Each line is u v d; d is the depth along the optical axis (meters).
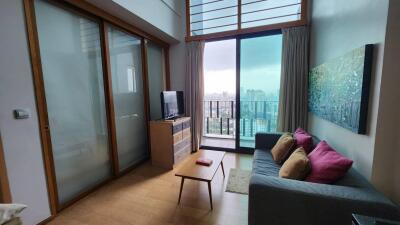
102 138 2.58
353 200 1.10
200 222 1.82
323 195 1.15
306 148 2.06
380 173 1.29
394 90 1.21
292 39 3.08
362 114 1.38
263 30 3.25
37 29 1.77
